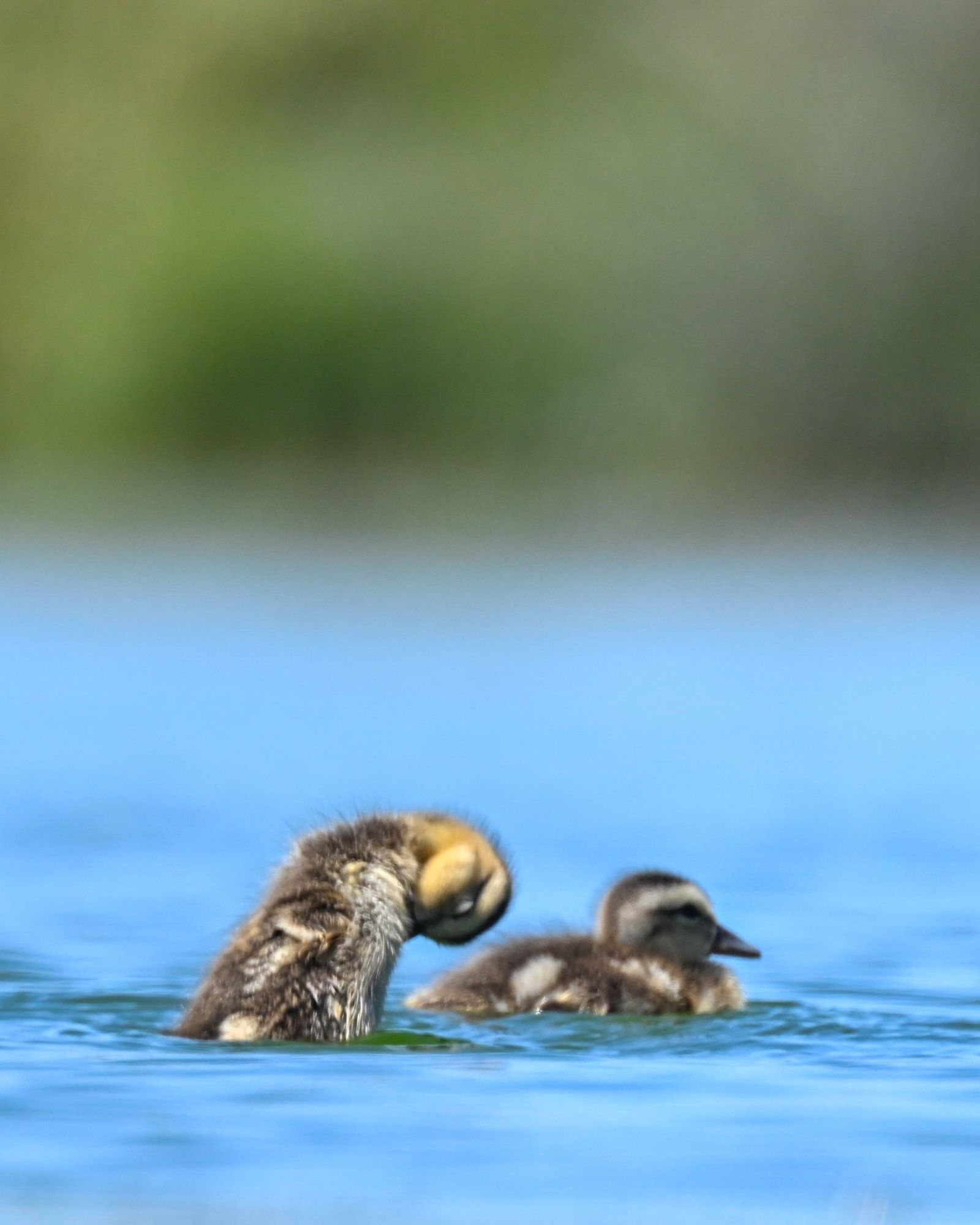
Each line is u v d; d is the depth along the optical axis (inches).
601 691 1168.8
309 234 2107.5
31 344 2111.2
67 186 2162.9
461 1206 293.0
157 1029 414.6
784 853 684.7
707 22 2253.9
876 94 2242.9
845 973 495.5
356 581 1743.4
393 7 2267.5
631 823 745.6
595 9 2246.6
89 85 2213.3
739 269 2192.4
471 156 2185.0
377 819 422.0
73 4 2214.6
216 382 2081.7
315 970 401.1
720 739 986.7
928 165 2234.3
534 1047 403.9
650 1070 379.2
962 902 596.1
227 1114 337.4
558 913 586.6
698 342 2176.4
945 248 2226.9
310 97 2230.6
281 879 417.4
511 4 2229.3
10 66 2201.0
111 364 2082.9
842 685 1195.3
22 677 1196.5
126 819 748.0
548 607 1595.7
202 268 2080.5
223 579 1729.8
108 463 2089.1
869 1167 312.8
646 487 2139.5
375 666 1264.8
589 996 454.3
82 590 1651.1
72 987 464.1
